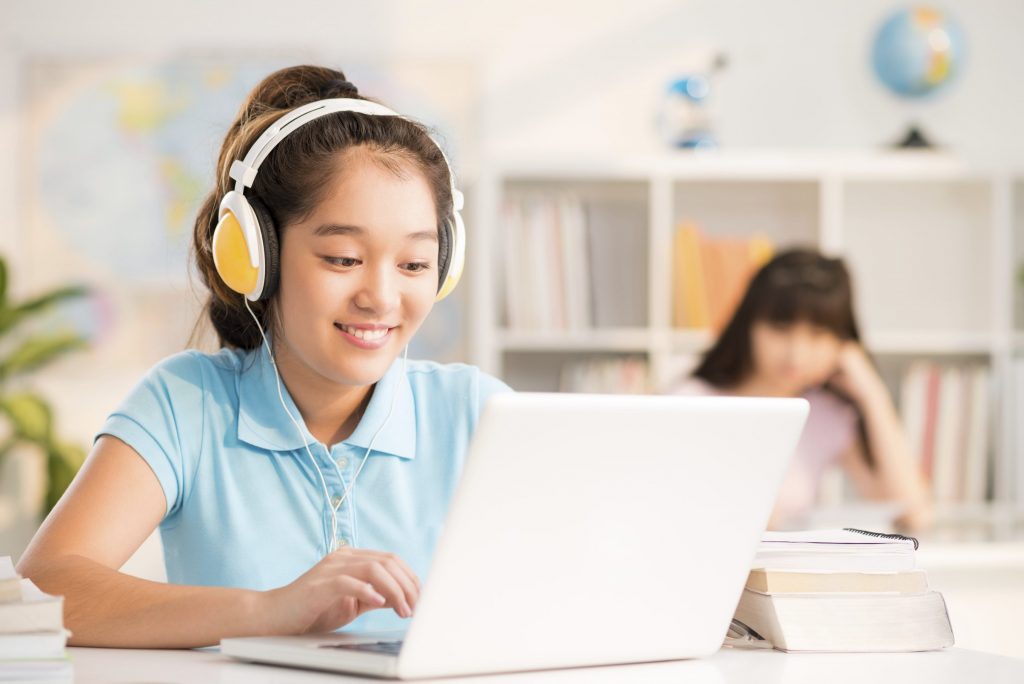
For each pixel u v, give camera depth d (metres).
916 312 4.19
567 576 1.02
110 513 1.36
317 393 1.48
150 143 4.18
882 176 3.95
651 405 1.01
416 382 1.59
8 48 4.15
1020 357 4.07
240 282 1.37
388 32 4.19
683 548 1.08
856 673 1.06
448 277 1.47
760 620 1.20
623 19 4.21
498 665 1.01
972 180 4.06
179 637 1.16
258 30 4.18
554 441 0.97
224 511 1.45
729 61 4.21
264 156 1.35
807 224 4.12
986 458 3.94
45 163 4.17
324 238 1.33
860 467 3.71
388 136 1.36
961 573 2.78
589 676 1.03
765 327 3.63
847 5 4.21
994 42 4.25
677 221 4.12
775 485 1.11
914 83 4.15
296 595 1.13
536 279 3.88
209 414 1.48
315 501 1.47
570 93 4.21
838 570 1.20
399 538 1.48
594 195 4.07
